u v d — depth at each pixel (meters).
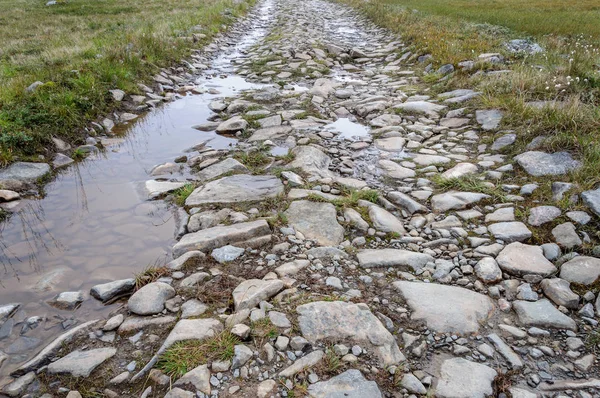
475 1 28.89
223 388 2.89
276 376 2.99
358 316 3.52
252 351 3.18
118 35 15.30
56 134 7.39
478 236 4.73
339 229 4.92
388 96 10.28
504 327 3.49
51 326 3.61
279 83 11.79
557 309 3.64
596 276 3.90
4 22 20.36
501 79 9.16
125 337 3.43
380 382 2.96
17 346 3.39
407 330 3.48
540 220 4.77
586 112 6.55
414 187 5.96
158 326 3.53
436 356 3.22
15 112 7.41
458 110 8.52
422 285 3.99
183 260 4.33
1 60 12.40
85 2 28.11
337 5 32.66
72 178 6.49
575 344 3.30
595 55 10.70
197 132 8.42
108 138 8.02
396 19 20.12
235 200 5.55
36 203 5.73
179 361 3.06
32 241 4.87
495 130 7.34
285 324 3.44
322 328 3.40
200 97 10.73
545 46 13.11
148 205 5.67
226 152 7.24
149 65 11.85
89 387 2.98
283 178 6.15
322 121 8.74
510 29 16.75
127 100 9.68
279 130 8.20
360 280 4.10
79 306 3.85
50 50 12.99
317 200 5.48
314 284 4.00
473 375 3.01
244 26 22.83
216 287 3.95
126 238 4.93
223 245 4.59
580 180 5.18
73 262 4.50
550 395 2.88
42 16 22.38
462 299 3.79
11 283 4.16
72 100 8.34
